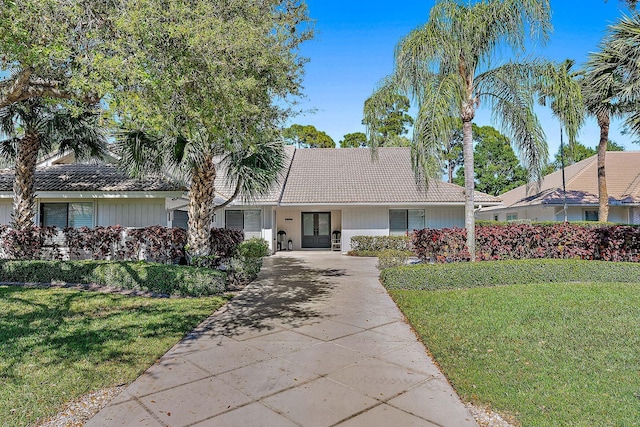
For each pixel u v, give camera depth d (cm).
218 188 1880
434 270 918
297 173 2194
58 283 955
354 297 861
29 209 1098
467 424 327
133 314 675
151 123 503
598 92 1124
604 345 500
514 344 509
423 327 598
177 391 390
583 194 2000
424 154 924
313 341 554
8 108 979
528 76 1009
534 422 323
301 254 1956
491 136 3522
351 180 2092
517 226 1191
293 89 843
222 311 730
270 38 682
